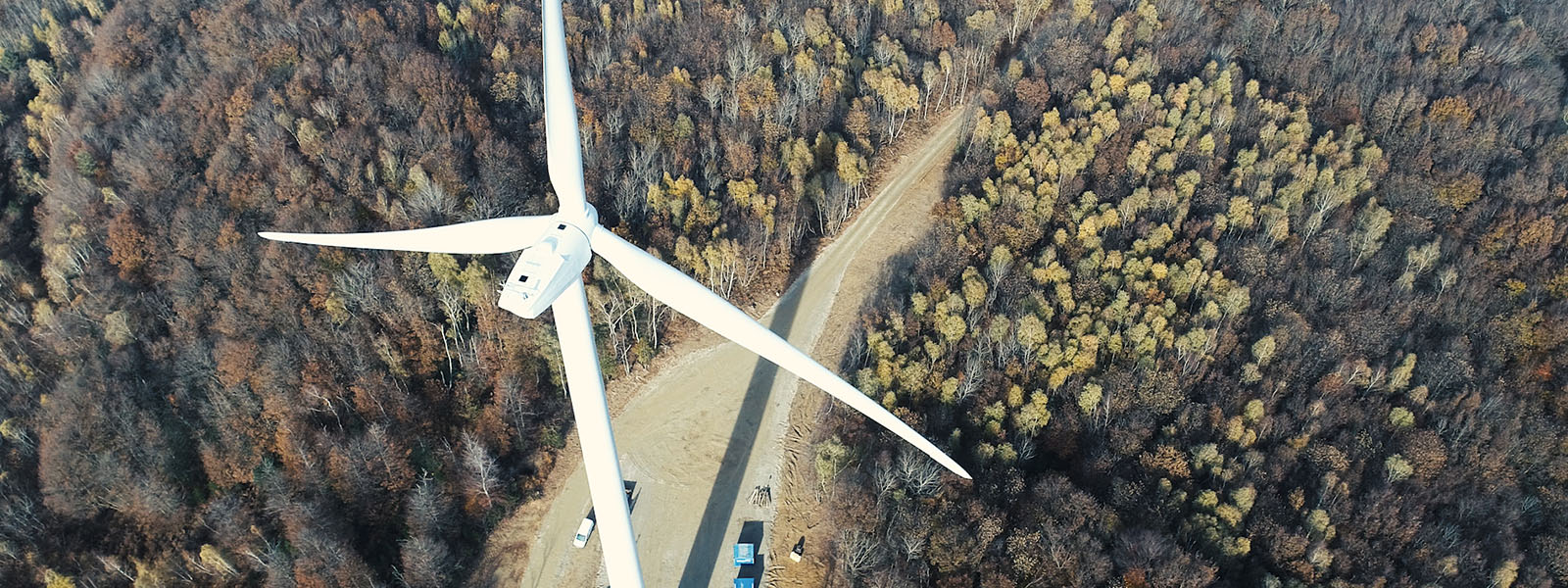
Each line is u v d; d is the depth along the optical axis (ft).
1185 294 499.10
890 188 594.65
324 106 577.43
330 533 405.18
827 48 654.53
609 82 624.59
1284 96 615.16
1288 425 444.14
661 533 430.20
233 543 413.18
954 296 482.69
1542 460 438.40
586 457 287.69
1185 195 541.34
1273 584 380.37
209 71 642.63
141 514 426.10
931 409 458.91
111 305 499.51
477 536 431.43
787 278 540.52
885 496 414.41
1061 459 448.24
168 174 557.74
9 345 516.73
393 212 522.06
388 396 458.50
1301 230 536.83
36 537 424.46
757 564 419.74
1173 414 453.17
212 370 467.93
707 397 483.51
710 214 532.73
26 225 607.78
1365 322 483.51
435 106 588.91
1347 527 409.28
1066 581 392.27
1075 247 525.34
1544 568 392.88
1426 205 547.08
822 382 284.82
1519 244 520.83
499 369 478.59
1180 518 410.93
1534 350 481.87
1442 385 462.60
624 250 280.31
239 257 503.61
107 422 447.01
